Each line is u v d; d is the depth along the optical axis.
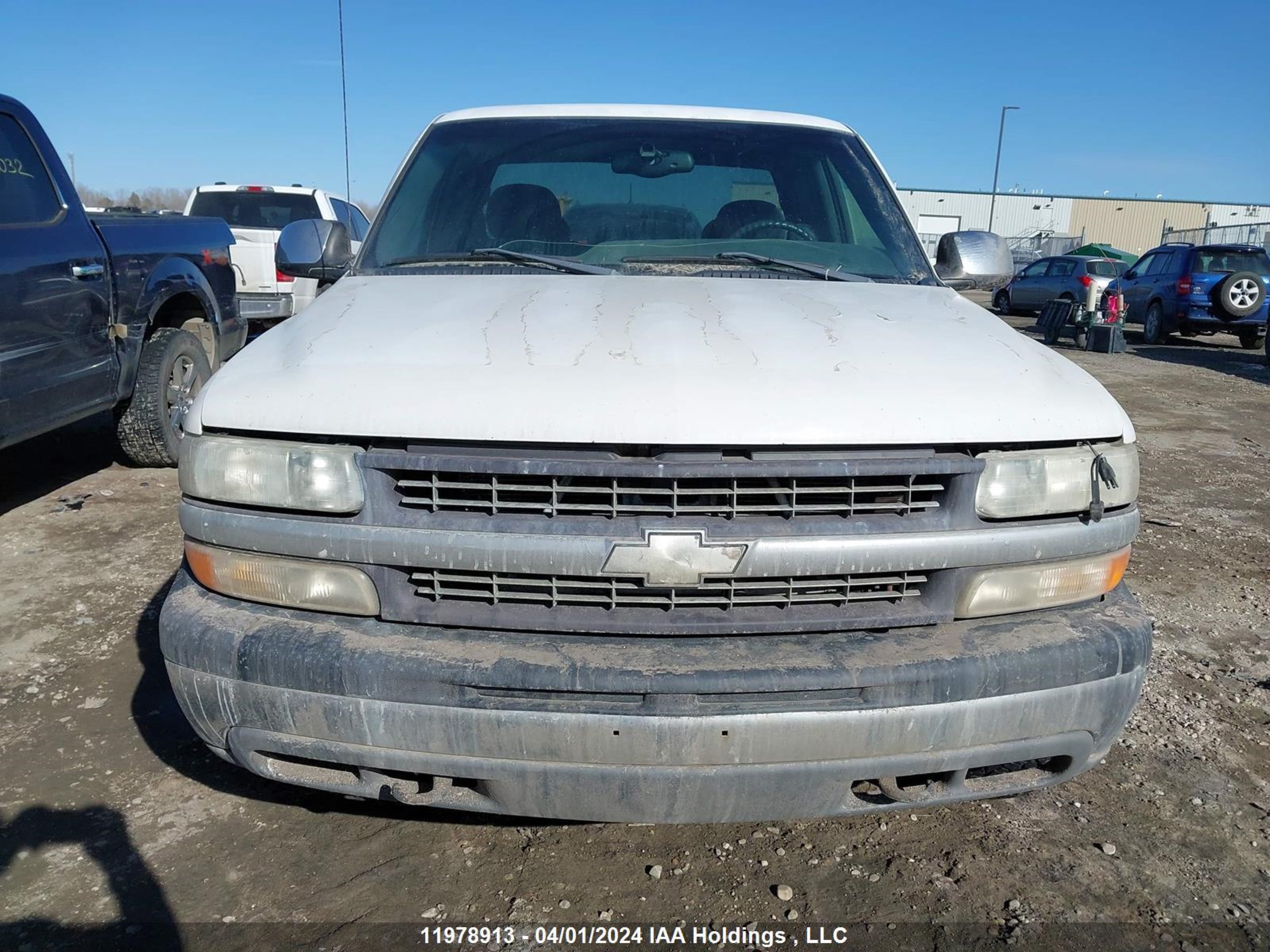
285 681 1.96
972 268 3.32
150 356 5.72
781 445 1.93
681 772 1.92
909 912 2.27
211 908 2.24
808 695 1.93
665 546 1.92
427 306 2.50
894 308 2.62
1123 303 15.05
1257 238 30.77
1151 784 2.82
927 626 2.06
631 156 3.37
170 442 5.87
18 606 3.91
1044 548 2.08
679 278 2.85
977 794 2.13
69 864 2.39
